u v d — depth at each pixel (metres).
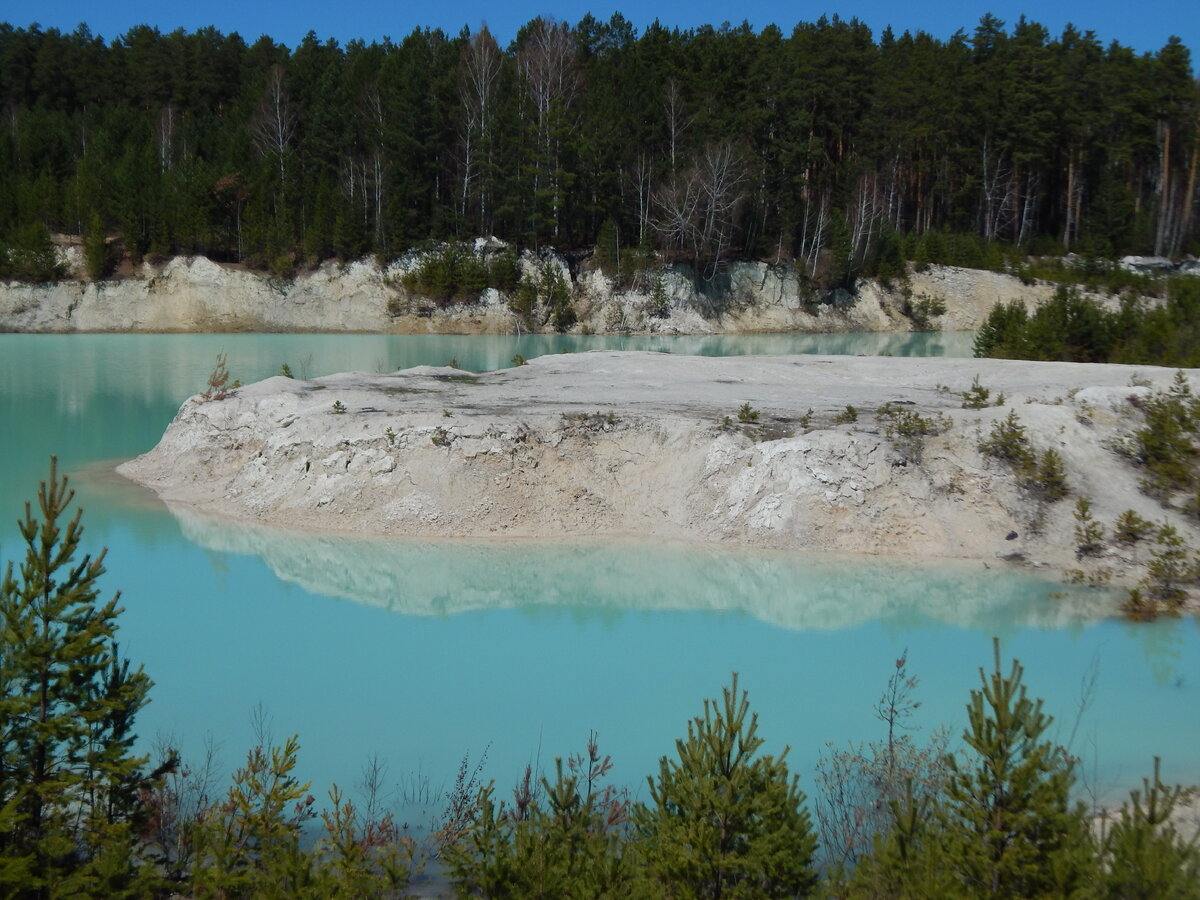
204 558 16.03
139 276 59.09
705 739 6.50
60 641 7.29
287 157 65.25
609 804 7.82
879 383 24.94
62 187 63.69
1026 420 18.61
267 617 13.48
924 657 12.26
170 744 9.65
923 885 5.70
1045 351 32.06
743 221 66.62
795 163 66.31
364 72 70.75
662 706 10.71
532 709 10.63
